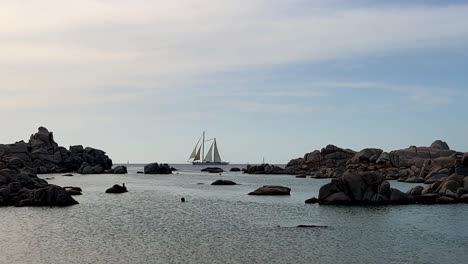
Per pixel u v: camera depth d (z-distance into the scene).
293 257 39.16
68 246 42.88
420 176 131.88
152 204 77.19
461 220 58.88
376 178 76.12
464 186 81.62
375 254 40.38
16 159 126.81
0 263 36.78
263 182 135.62
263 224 56.16
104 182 129.88
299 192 100.25
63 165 183.25
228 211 68.31
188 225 55.34
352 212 66.62
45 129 189.38
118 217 61.41
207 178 160.25
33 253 40.03
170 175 184.75
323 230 51.88
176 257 38.94
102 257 38.78
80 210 68.12
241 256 39.41
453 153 147.12
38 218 59.66
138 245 43.47
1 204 72.69
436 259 38.81
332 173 155.12
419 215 63.34
